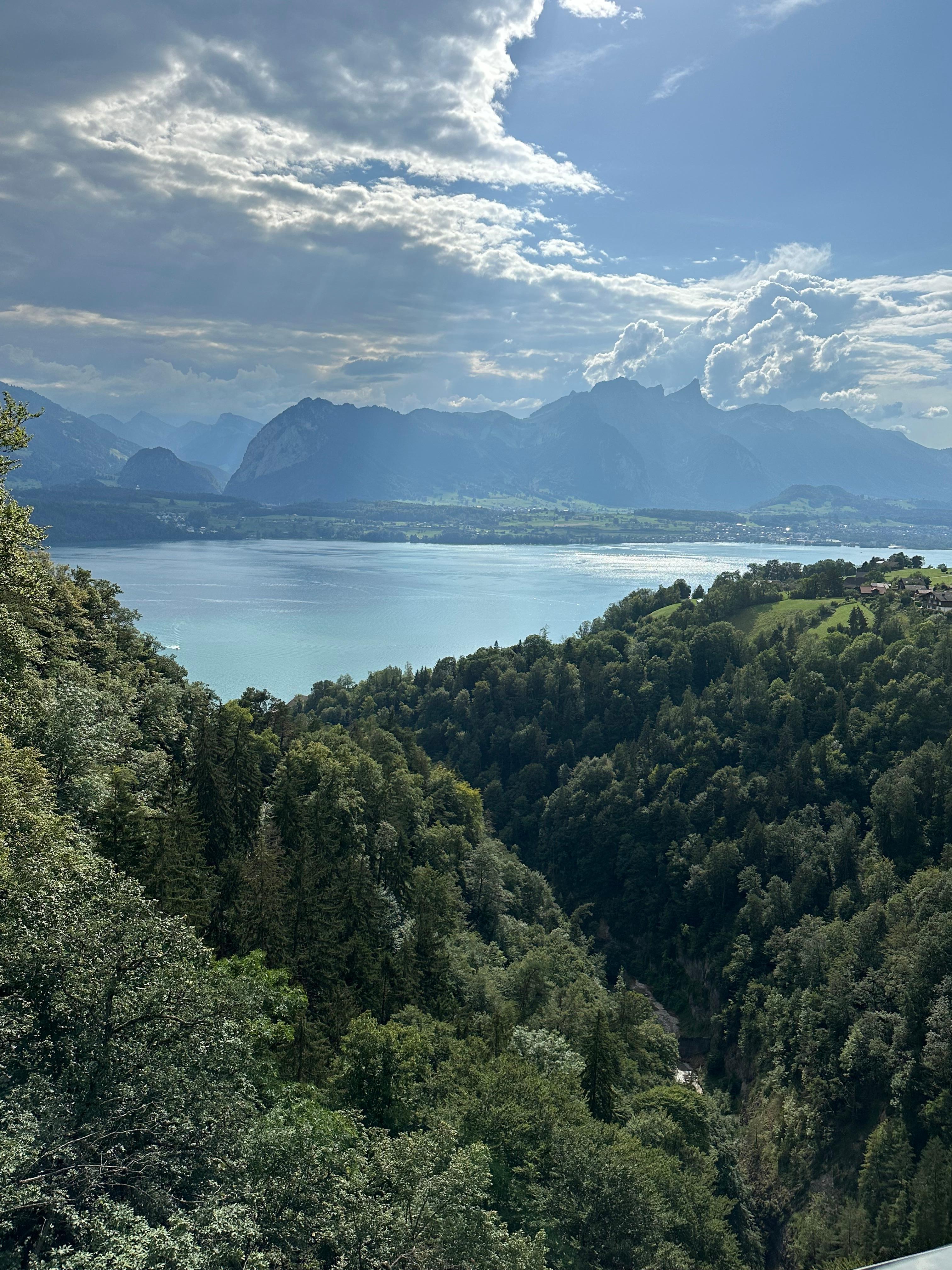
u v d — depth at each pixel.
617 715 176.25
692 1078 102.75
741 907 119.75
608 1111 55.31
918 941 88.00
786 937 108.00
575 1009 75.31
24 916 27.70
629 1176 42.03
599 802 147.62
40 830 33.84
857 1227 70.81
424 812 108.50
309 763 89.06
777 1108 89.38
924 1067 75.69
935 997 80.62
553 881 144.88
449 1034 54.47
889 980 88.06
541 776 165.50
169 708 83.19
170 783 68.94
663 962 124.88
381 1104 41.41
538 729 174.12
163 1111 25.70
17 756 37.78
